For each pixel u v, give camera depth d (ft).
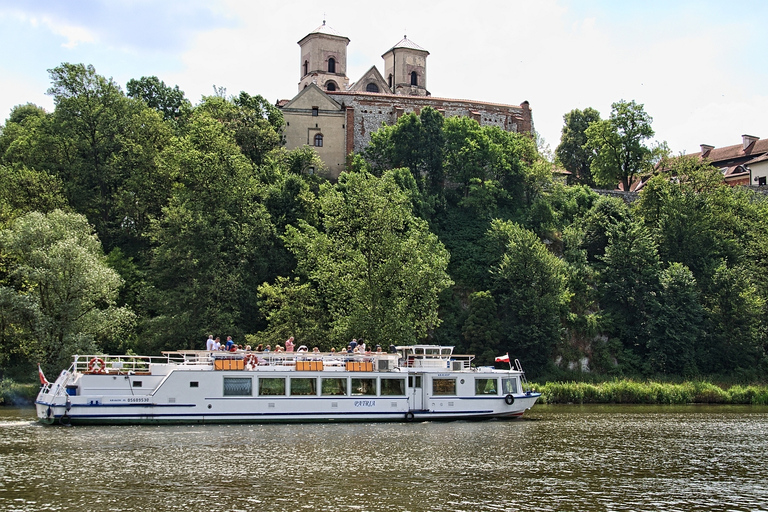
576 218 289.94
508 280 234.38
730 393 199.52
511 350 225.35
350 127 330.95
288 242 207.31
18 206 222.48
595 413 159.22
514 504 72.08
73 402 119.65
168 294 196.24
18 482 79.00
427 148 301.63
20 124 330.13
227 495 74.08
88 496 73.36
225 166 222.69
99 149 259.39
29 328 165.68
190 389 123.34
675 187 286.46
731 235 283.38
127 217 256.52
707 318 244.42
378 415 131.54
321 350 181.57
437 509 69.87
